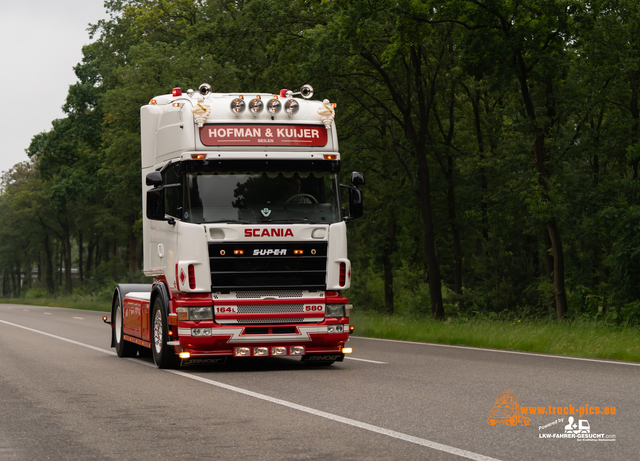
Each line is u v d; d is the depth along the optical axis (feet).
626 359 46.37
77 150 213.46
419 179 116.67
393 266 172.24
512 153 116.16
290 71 110.52
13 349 59.31
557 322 73.31
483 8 91.56
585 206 116.98
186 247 40.63
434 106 125.08
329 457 20.24
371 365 43.65
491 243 147.23
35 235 323.37
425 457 20.04
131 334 50.52
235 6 148.87
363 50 104.88
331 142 43.14
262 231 40.93
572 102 108.27
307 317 41.39
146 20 166.81
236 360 48.44
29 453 21.30
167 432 24.11
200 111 41.55
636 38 109.81
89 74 201.46
